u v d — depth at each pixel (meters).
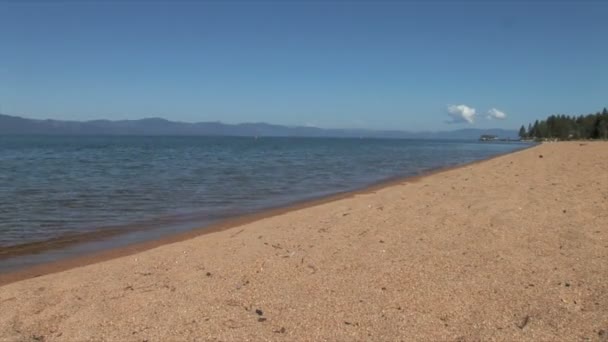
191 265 7.15
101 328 4.78
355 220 10.38
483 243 7.74
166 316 5.03
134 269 7.10
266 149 77.06
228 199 16.41
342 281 6.02
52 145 87.31
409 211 11.25
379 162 40.50
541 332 4.42
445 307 5.07
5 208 13.97
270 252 7.75
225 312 5.09
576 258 6.71
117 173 26.48
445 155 56.47
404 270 6.40
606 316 4.71
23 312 5.33
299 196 17.33
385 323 4.69
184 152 60.56
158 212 13.65
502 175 19.03
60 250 9.23
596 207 10.63
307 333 4.51
